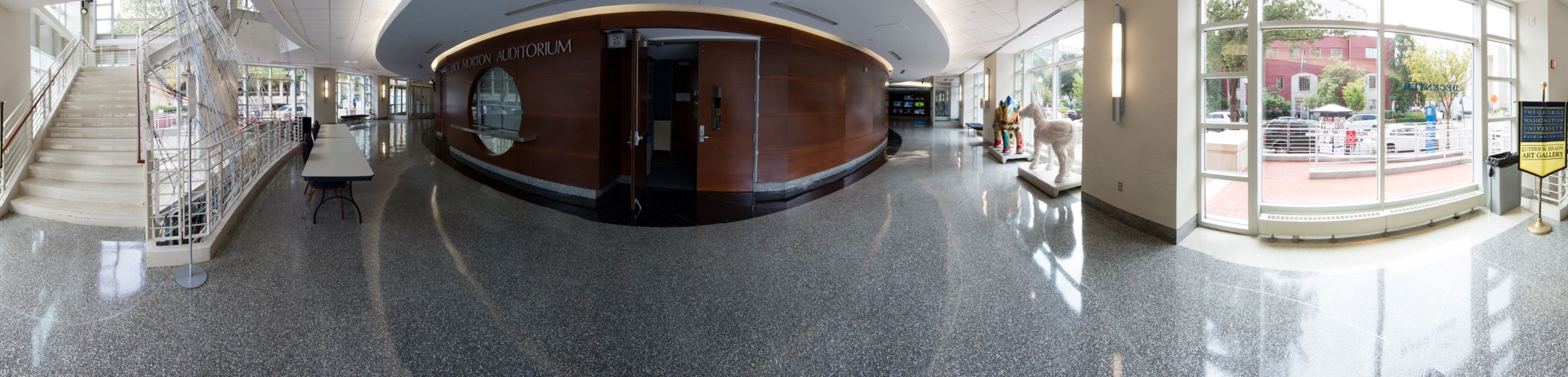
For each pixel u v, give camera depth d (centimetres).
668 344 303
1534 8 685
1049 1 772
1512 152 662
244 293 372
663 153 1112
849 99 1030
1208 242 512
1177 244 509
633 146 665
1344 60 535
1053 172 897
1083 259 463
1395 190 576
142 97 594
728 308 356
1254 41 507
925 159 1238
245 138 718
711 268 441
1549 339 300
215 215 520
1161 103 526
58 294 367
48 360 277
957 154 1342
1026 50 1334
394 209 655
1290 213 539
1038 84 1264
